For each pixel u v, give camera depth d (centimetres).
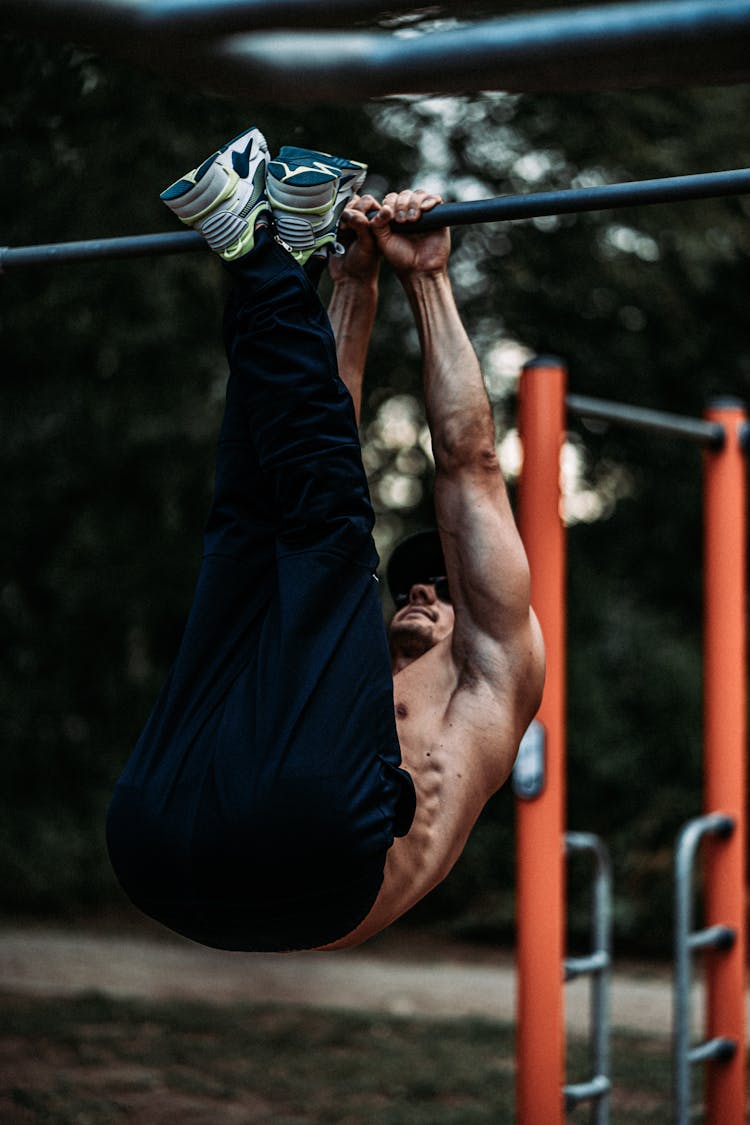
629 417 672
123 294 1420
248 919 270
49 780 1927
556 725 604
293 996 1293
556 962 597
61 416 1684
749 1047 1027
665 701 1738
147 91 830
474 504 309
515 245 1606
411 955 1606
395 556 342
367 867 263
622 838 1684
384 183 1258
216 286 1437
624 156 1505
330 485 271
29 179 962
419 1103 891
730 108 1591
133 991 1258
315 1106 866
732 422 729
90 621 1911
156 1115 823
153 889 271
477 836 1784
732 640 723
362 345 338
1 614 1919
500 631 308
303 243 284
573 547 1931
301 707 260
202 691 275
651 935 1647
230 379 290
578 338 1758
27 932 1631
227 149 280
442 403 312
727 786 718
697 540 1934
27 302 1417
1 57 755
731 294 1833
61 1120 795
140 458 1736
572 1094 654
